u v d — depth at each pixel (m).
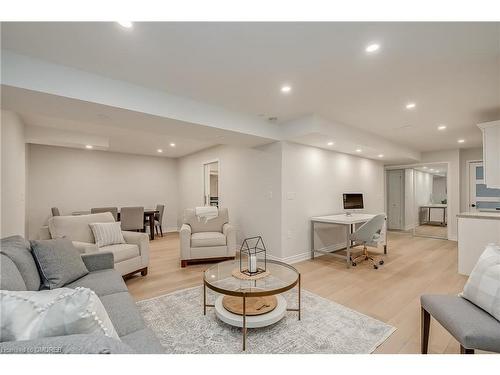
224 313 2.04
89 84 2.26
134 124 2.98
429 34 1.71
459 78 2.37
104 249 2.91
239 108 3.23
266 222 4.16
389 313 2.29
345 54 1.98
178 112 2.79
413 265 3.82
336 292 2.77
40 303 0.85
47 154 5.44
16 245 1.80
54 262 1.89
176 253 4.62
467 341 1.23
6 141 2.78
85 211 5.68
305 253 4.25
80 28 1.65
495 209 5.50
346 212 4.89
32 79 1.99
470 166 5.83
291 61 2.09
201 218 4.37
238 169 4.82
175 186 7.54
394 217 7.10
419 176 7.28
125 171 6.59
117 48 1.89
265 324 1.91
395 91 2.68
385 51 1.93
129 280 3.15
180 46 1.87
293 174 4.09
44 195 5.38
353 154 5.31
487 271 1.46
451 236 5.85
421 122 3.79
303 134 3.57
